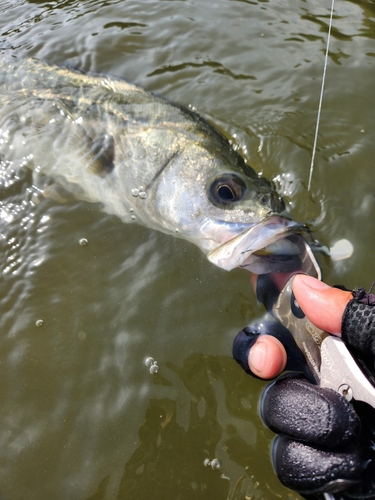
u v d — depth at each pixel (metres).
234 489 0.22
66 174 0.33
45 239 0.30
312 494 0.19
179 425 0.23
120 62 0.45
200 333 0.26
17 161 0.34
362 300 0.21
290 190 0.33
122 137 0.33
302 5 0.52
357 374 0.20
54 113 0.35
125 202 0.32
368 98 0.40
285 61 0.44
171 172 0.31
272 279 0.25
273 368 0.22
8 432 0.23
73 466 0.22
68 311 0.27
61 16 0.52
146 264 0.29
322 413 0.19
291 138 0.36
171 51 0.46
